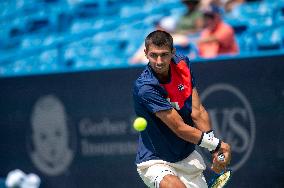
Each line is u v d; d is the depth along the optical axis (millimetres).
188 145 15781
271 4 26047
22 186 25109
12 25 31328
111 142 23594
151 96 14594
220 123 21828
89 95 24047
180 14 27625
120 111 23406
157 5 28797
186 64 15406
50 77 24922
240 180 21391
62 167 24688
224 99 21703
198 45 25609
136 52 27703
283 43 25188
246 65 21312
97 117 23891
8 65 29906
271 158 20938
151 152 15516
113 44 28406
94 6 30000
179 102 15047
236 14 26297
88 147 24078
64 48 29266
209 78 21906
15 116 25750
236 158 21531
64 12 30484
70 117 24516
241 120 21406
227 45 24922
